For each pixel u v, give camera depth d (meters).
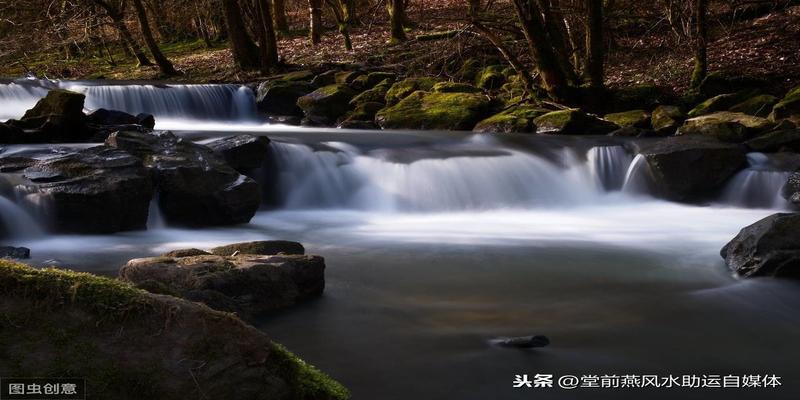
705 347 5.97
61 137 13.05
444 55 23.02
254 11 24.64
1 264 3.32
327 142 14.10
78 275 3.43
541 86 18.95
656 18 22.69
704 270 8.48
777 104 16.03
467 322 6.49
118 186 9.98
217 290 6.30
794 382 5.29
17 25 25.38
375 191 12.99
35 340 3.19
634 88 18.75
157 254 8.98
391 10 27.69
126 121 14.80
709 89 18.44
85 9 25.81
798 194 12.52
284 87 21.67
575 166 14.14
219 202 10.77
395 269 8.41
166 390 3.31
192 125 20.06
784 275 7.80
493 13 27.41
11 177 10.12
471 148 14.55
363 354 5.68
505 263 8.78
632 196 13.84
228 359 3.48
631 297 7.36
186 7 31.72
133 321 3.37
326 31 32.28
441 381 5.18
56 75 26.38
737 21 23.44
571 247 9.75
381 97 20.92
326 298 7.14
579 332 6.26
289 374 3.70
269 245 7.86
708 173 13.40
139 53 27.67
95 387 3.19
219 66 26.62
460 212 12.85
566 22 20.42
